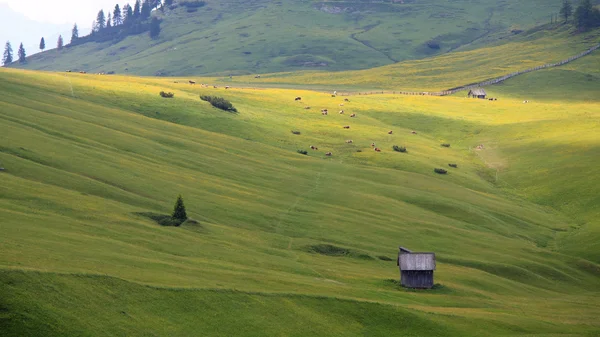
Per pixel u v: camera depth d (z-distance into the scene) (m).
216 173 115.56
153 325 46.94
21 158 90.88
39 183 82.12
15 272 46.69
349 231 96.00
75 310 45.38
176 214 83.31
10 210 67.69
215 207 94.44
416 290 73.12
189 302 51.38
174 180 103.31
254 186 113.00
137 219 79.00
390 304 59.41
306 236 91.44
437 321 58.16
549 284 88.19
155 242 70.12
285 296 56.62
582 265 96.62
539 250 101.50
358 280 73.25
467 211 117.06
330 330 53.19
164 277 55.28
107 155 106.56
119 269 54.78
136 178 98.50
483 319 61.00
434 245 96.00
